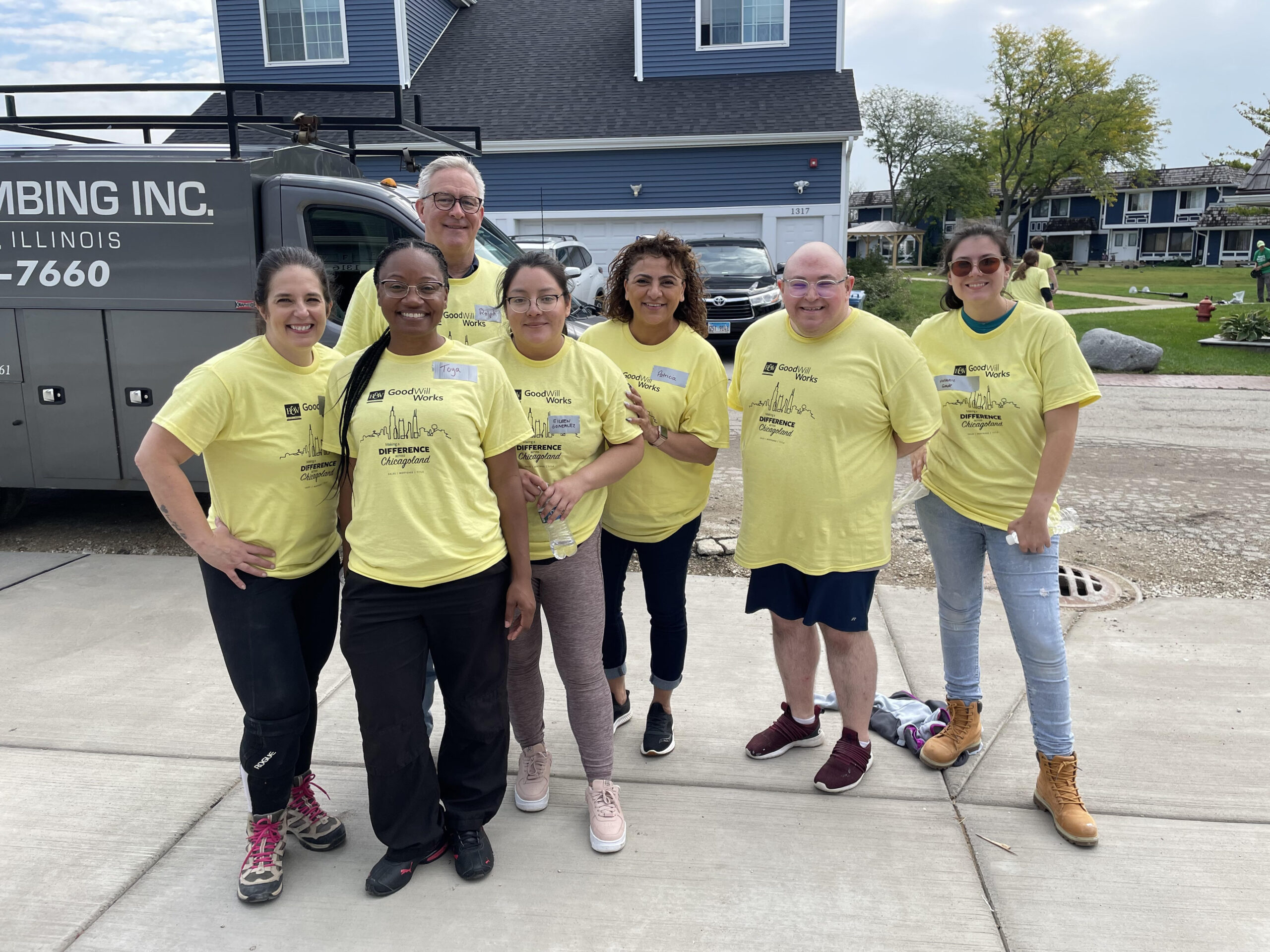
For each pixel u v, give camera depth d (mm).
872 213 63750
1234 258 53438
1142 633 4219
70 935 2385
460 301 3186
